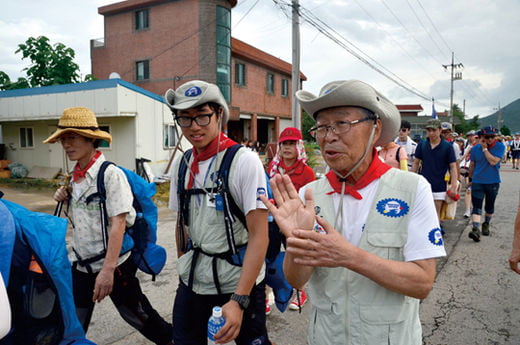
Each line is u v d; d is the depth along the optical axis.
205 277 1.81
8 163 14.69
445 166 4.98
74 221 2.28
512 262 2.38
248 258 1.74
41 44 17.94
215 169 1.83
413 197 1.26
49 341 1.41
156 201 9.23
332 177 1.42
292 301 3.52
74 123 2.16
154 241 2.48
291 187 1.27
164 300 3.63
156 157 12.56
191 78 19.31
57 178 13.46
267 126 28.61
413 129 57.75
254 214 1.75
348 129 1.27
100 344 2.85
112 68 21.59
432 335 2.97
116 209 2.16
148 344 2.85
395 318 1.24
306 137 30.05
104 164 2.23
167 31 19.72
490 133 5.33
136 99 11.62
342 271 1.29
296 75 10.45
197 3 18.78
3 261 1.21
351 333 1.26
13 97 12.71
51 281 1.39
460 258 4.75
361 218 1.31
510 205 8.41
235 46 22.48
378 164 1.37
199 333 1.94
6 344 1.31
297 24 10.24
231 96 20.91
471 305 3.46
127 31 20.89
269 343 1.90
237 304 1.67
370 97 1.24
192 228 1.90
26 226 1.35
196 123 1.82
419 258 1.19
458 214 7.63
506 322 3.14
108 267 2.13
